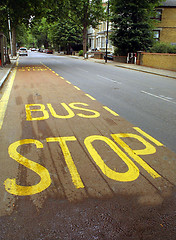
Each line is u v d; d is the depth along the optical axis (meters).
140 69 21.23
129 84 12.81
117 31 29.09
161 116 6.84
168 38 35.62
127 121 6.27
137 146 4.68
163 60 21.39
